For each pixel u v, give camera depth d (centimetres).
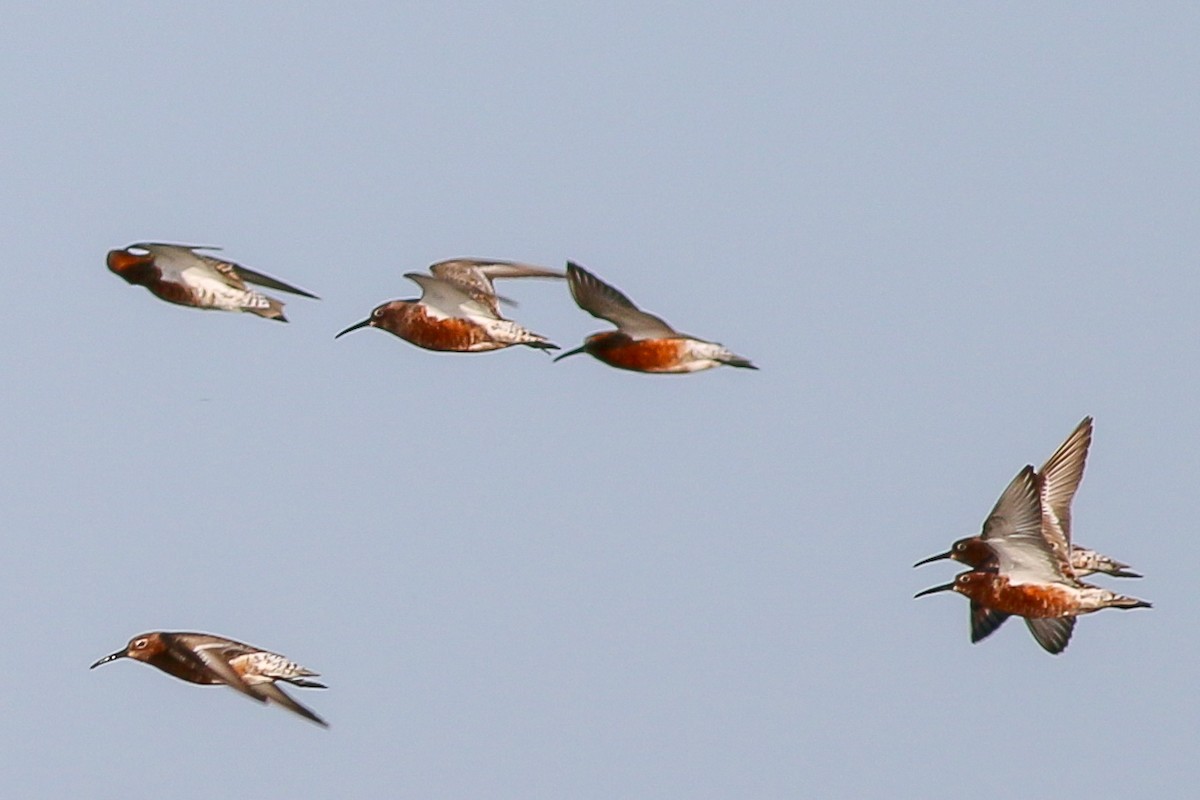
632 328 2244
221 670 2053
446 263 2427
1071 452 2278
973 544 2247
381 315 2438
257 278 2409
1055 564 2177
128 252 2434
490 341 2402
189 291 2419
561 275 2428
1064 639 2230
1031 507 2131
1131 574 2448
